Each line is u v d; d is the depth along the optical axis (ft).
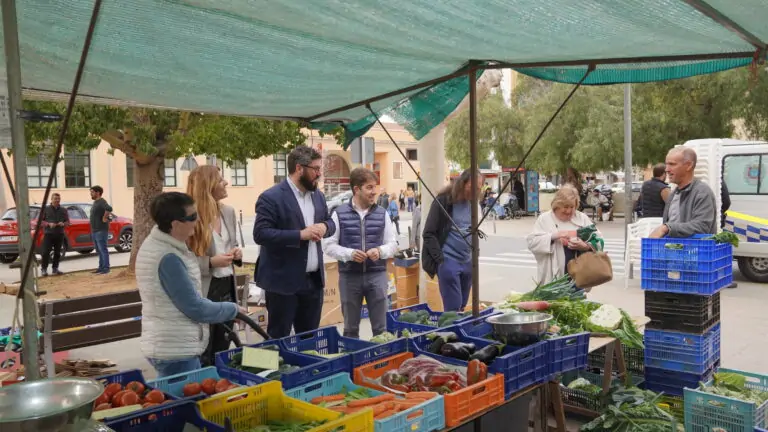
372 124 17.51
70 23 9.43
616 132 70.54
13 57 7.90
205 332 11.62
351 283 18.83
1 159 8.37
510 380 11.30
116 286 37.37
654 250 16.12
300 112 17.07
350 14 9.26
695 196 16.70
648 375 16.47
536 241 18.84
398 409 9.59
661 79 13.11
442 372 10.98
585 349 13.19
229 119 38.63
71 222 57.41
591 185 107.24
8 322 27.76
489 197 96.89
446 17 9.45
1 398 6.59
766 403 13.71
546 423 12.88
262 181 113.80
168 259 10.87
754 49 11.09
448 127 96.94
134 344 24.64
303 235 15.35
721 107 61.41
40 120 8.15
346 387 10.86
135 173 40.93
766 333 24.63
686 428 13.57
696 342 15.64
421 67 13.38
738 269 40.37
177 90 13.70
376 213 19.17
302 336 12.89
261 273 15.94
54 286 38.24
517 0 8.70
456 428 10.43
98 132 33.65
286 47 11.09
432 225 19.65
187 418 8.70
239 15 9.32
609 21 9.57
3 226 52.70
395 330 15.21
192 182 15.03
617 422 13.69
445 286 19.80
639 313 28.99
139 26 9.68
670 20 9.38
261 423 9.50
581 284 17.92
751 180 36.11
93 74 12.12
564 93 78.43
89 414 6.47
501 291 36.55
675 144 66.49
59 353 22.39
